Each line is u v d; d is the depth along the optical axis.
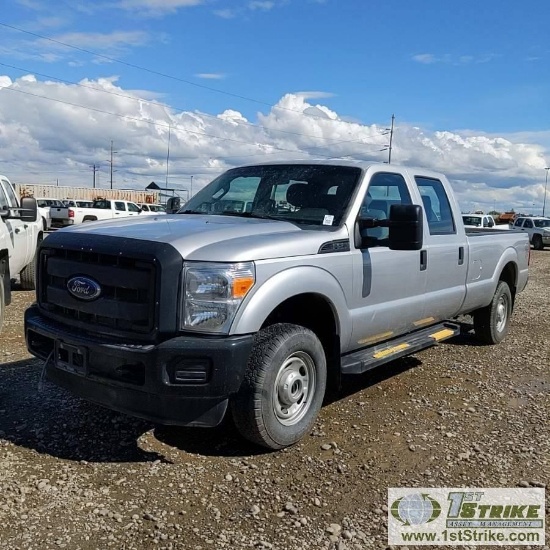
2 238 7.96
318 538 3.24
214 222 4.61
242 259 3.87
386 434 4.63
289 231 4.47
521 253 8.02
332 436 4.57
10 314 8.81
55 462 4.00
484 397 5.58
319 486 3.79
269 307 3.97
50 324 4.27
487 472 4.04
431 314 5.94
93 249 3.96
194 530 3.27
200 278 3.76
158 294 3.71
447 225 6.20
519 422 4.96
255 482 3.82
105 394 3.99
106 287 3.94
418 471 4.03
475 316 7.57
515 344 7.88
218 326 3.78
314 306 4.64
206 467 4.01
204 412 3.85
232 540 3.19
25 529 3.23
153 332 3.73
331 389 5.09
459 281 6.36
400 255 5.25
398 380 6.06
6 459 4.01
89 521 3.33
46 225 15.28
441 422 4.91
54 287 4.28
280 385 4.16
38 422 4.64
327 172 5.23
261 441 4.10
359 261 4.77
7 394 5.24
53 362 4.23
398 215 4.45
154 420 3.85
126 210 34.22
